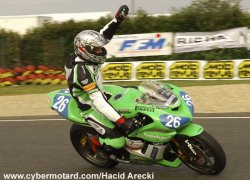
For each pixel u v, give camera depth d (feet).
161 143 63.00
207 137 61.57
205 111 121.19
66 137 96.43
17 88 200.75
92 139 70.59
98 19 241.14
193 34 217.15
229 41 216.54
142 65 205.87
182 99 63.52
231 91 152.25
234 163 72.59
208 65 198.90
